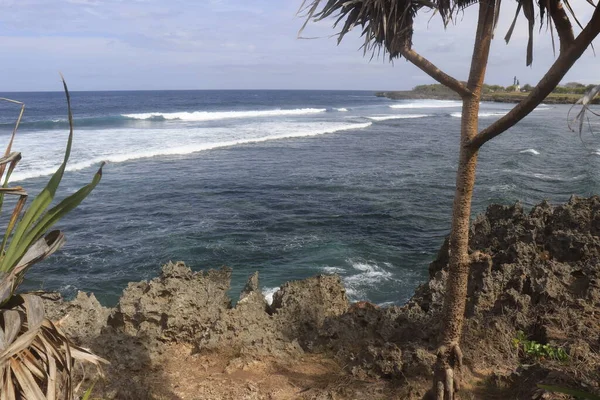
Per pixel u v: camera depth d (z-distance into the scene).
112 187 20.34
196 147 30.78
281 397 4.15
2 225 13.85
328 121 56.00
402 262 12.99
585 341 4.70
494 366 4.60
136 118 51.66
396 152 32.44
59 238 2.42
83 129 39.94
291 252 13.62
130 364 4.43
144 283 5.35
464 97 3.40
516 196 20.02
